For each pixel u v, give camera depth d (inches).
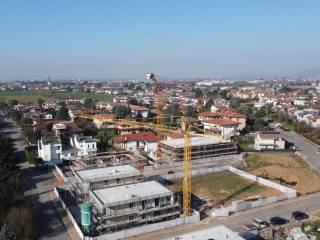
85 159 5012.3
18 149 6309.1
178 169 5152.6
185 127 5019.7
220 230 2704.2
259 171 5014.8
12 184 3607.3
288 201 3870.6
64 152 5703.7
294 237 2942.9
